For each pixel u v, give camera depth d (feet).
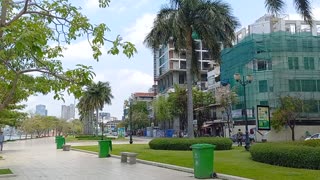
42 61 27.63
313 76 195.62
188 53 101.71
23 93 36.22
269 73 196.75
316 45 199.52
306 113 187.21
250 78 101.65
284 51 196.95
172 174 47.83
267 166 49.70
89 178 45.44
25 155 92.94
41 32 22.07
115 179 43.98
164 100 280.72
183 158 64.34
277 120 171.63
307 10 59.57
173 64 348.59
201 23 98.63
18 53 22.00
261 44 201.77
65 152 105.81
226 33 100.68
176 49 106.11
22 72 26.48
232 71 222.28
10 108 106.11
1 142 114.93
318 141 52.70
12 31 20.29
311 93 193.57
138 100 436.76
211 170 42.93
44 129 426.92
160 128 349.41
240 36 257.14
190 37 101.71
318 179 36.68
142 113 376.27
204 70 314.76
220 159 61.82
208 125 239.71
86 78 25.16
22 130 421.59
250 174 41.96
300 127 184.14
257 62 201.98
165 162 60.44
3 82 31.96
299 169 45.14
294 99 175.94
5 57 25.46
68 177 46.78
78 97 25.41
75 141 216.95
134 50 25.17
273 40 199.52
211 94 229.66
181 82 349.82
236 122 208.13
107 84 303.89
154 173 49.39
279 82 192.95
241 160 59.67
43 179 45.09
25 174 50.62
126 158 68.69
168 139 93.35
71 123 512.22
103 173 50.62
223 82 230.07
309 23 60.18
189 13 99.91
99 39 26.50
